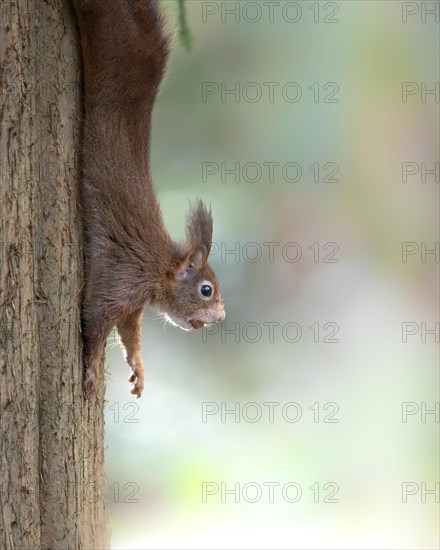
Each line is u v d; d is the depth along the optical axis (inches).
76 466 259.6
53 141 254.8
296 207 753.6
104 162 280.8
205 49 726.5
